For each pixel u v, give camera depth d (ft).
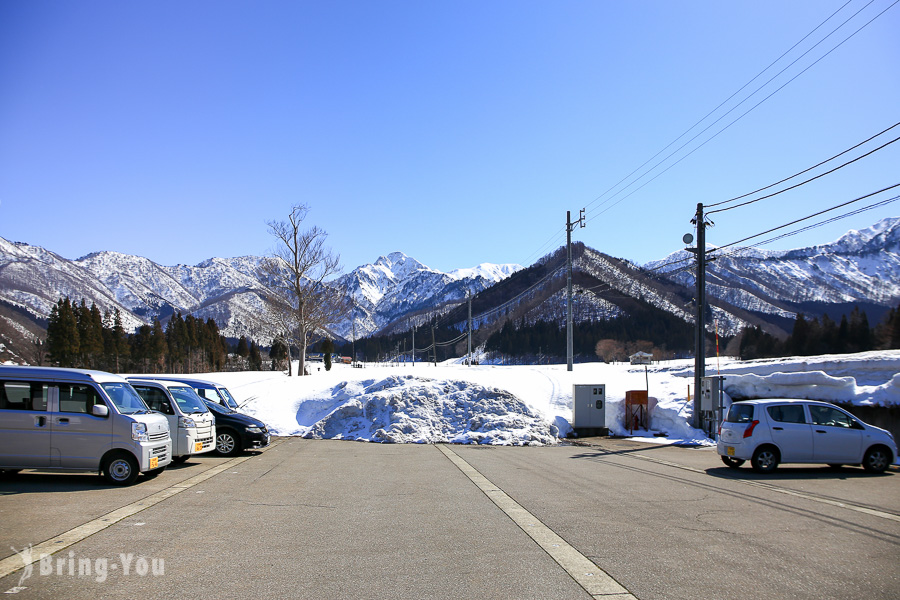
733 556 23.13
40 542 24.20
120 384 40.83
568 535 26.14
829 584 19.98
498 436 65.67
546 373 100.32
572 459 53.26
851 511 31.68
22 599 17.87
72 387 38.06
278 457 52.75
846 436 46.55
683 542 25.13
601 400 73.15
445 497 34.68
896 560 22.77
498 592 18.89
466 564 21.84
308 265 155.84
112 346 235.61
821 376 66.54
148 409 42.19
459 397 75.20
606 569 21.38
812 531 27.22
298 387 90.12
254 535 25.75
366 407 72.49
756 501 34.19
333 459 51.47
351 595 18.51
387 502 33.12
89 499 33.17
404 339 579.89
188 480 40.09
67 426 37.17
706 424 70.28
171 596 18.33
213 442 51.11
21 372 37.81
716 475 44.65
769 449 45.93
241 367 331.98
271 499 33.68
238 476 42.01
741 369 83.56
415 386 78.18
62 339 202.18
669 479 42.22
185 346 286.46
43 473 42.16
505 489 37.42
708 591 19.17
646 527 27.71
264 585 19.36
